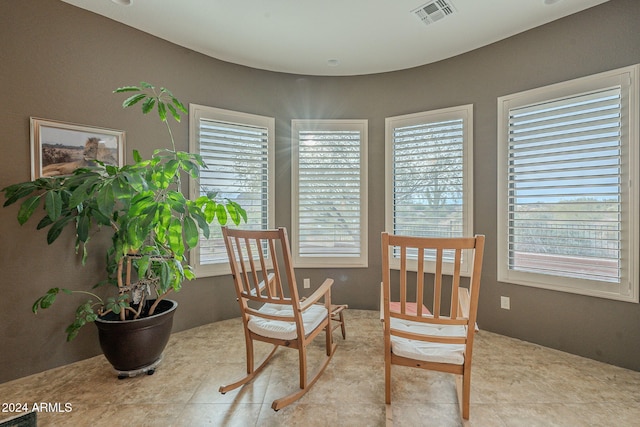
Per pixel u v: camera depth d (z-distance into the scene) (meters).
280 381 1.91
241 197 3.05
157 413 1.62
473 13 2.24
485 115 2.68
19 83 1.96
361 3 2.14
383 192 3.21
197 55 2.79
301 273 3.28
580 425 1.53
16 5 1.95
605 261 2.12
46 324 2.07
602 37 2.12
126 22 2.37
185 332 2.69
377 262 3.24
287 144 3.24
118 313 1.99
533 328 2.45
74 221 2.17
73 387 1.87
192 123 2.77
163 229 1.89
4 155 1.92
